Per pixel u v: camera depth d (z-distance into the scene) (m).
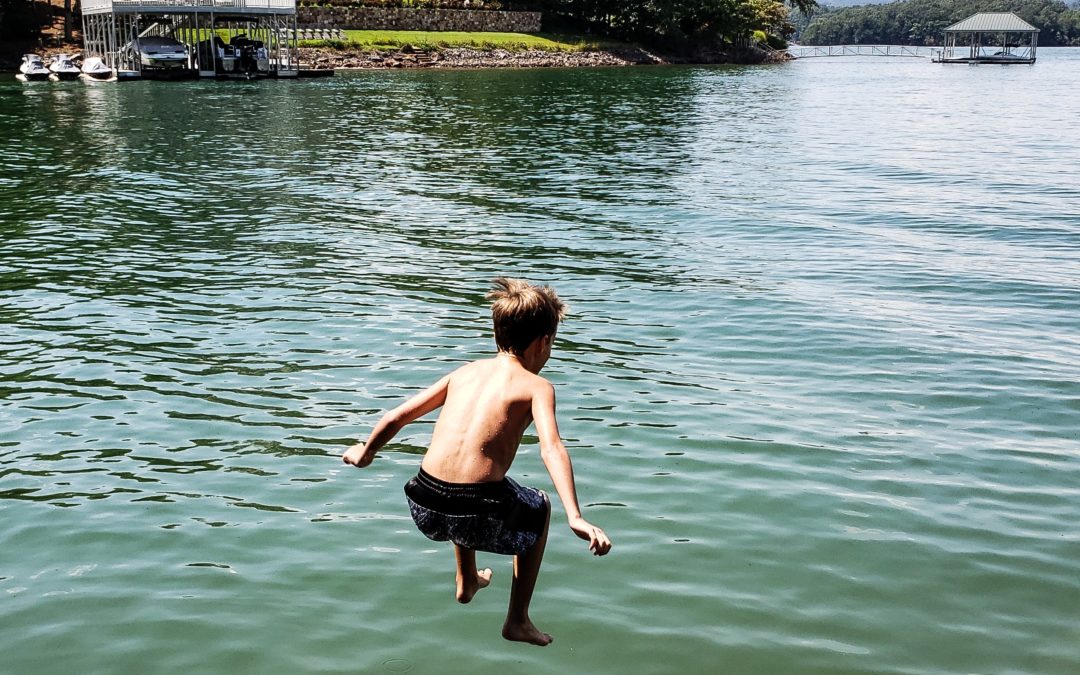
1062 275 13.34
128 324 10.96
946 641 5.19
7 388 8.98
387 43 78.00
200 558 5.97
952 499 6.85
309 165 24.27
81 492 6.90
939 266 13.80
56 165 23.81
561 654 5.02
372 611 5.40
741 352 10.05
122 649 5.05
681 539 6.22
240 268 13.61
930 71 90.38
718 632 5.23
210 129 32.09
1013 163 24.94
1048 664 5.00
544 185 21.42
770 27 117.69
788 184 21.53
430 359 9.78
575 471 7.20
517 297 4.46
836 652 5.07
